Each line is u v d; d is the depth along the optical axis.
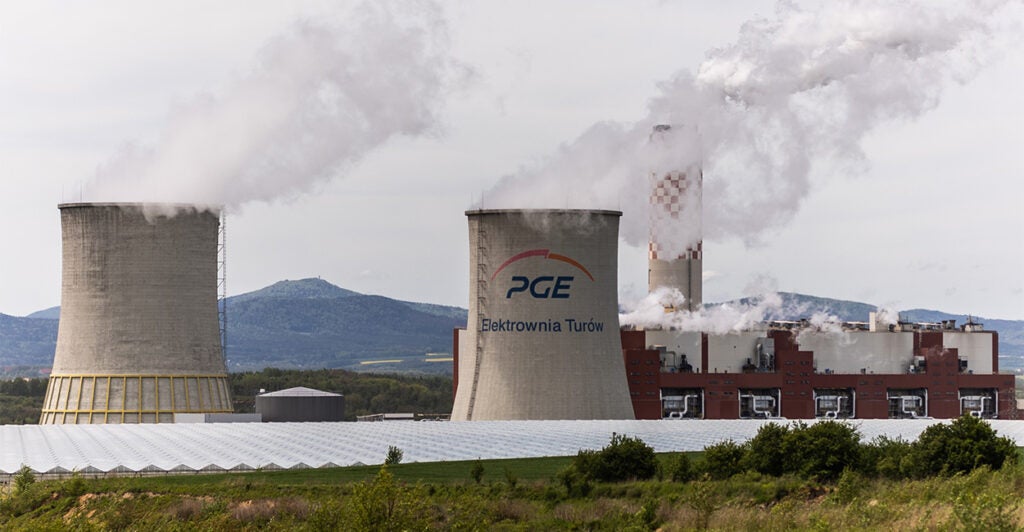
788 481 152.88
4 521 165.12
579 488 156.88
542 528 138.12
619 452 165.25
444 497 155.00
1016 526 110.75
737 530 129.75
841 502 139.00
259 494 161.62
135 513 157.12
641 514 137.25
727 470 161.88
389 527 110.06
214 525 144.25
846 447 158.25
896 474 156.25
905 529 119.56
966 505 115.25
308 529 117.94
